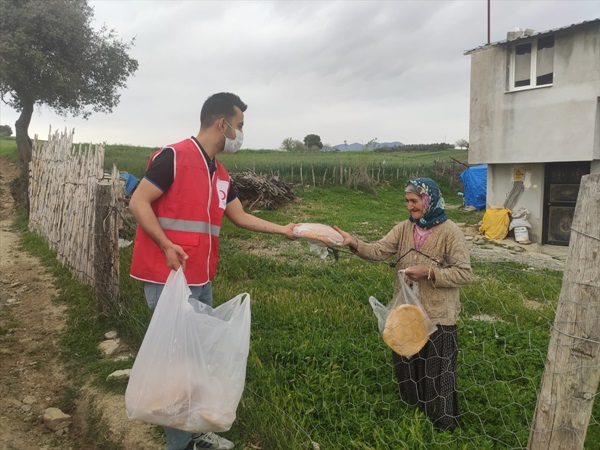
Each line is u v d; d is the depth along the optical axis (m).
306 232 3.55
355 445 3.29
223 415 2.61
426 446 3.24
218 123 3.08
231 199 3.54
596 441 3.45
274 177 18.66
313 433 3.43
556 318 2.38
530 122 14.83
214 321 2.69
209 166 3.12
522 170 15.55
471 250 13.52
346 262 8.61
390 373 4.26
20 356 4.91
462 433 3.46
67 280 7.07
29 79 16.33
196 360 2.61
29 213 12.50
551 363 2.40
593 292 2.23
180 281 2.70
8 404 4.07
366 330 5.27
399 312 3.38
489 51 15.62
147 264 3.04
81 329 5.33
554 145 14.34
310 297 6.29
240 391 2.71
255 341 4.73
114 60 19.56
